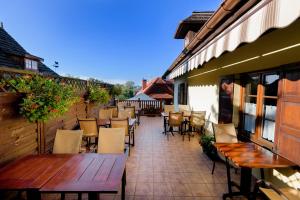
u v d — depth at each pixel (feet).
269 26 4.95
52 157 8.66
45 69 36.19
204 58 10.49
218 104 17.25
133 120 20.15
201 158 15.14
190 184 11.03
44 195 9.84
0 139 7.96
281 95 9.15
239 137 13.66
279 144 9.26
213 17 8.21
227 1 6.66
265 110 11.30
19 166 7.61
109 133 10.91
